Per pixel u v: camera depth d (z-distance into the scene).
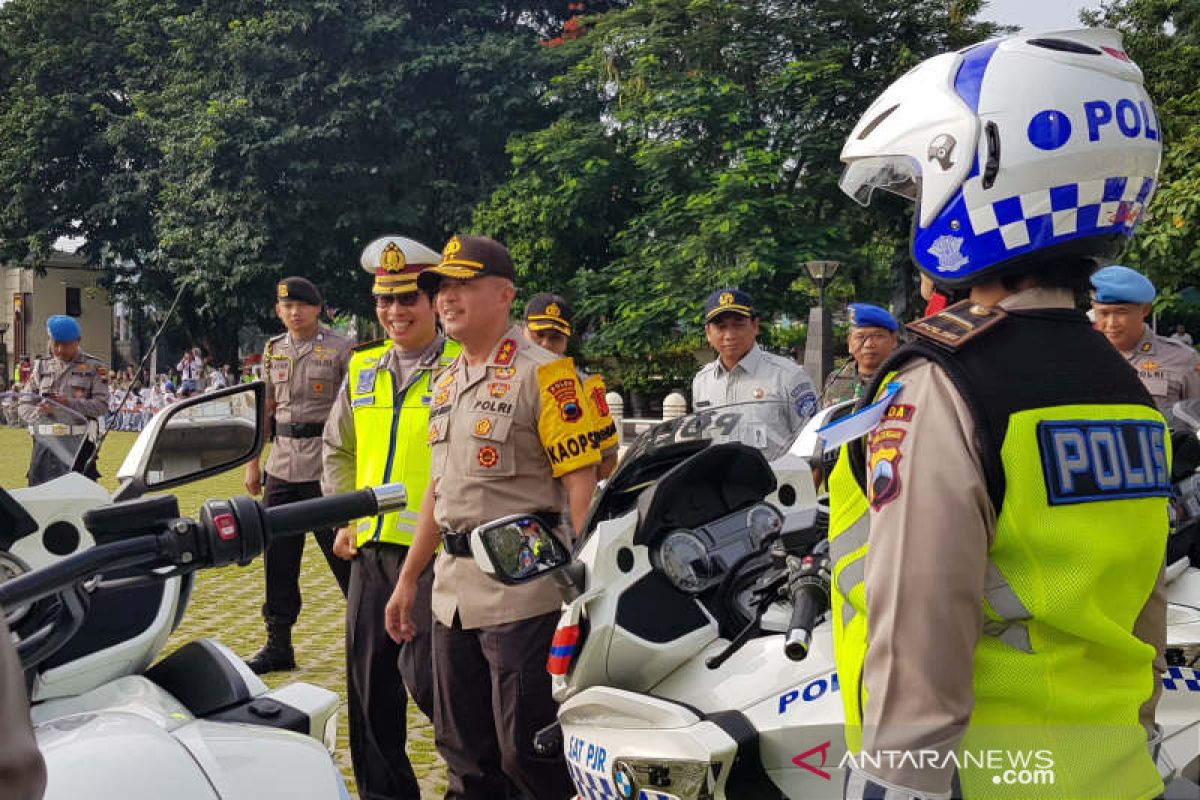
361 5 29.28
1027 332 1.53
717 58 25.66
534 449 3.44
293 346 6.59
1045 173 1.55
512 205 26.42
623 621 2.79
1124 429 1.51
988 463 1.43
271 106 28.81
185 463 2.11
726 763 2.54
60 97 32.28
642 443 2.98
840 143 24.34
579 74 27.30
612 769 2.71
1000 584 1.46
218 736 1.84
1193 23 21.39
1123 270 5.78
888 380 1.54
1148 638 1.62
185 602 2.31
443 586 3.48
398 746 4.20
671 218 24.52
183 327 35.16
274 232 29.00
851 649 1.61
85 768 1.63
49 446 2.27
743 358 5.93
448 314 3.50
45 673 2.10
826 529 2.49
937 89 1.64
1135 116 1.61
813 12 25.50
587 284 26.28
